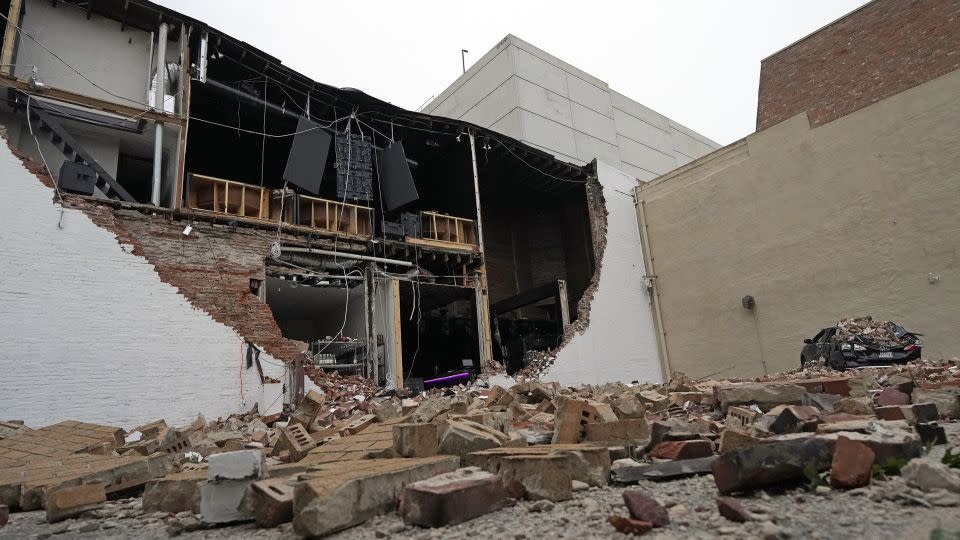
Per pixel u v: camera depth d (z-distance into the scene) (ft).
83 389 32.27
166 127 42.96
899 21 56.59
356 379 44.98
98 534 13.26
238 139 57.93
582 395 36.55
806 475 11.19
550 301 81.46
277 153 61.16
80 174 36.52
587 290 65.41
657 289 70.13
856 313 51.98
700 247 66.08
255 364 38.04
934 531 7.88
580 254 79.61
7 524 14.87
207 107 51.34
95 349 33.09
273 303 58.39
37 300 32.09
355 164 53.16
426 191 74.08
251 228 45.27
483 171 72.49
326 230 48.85
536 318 81.15
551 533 9.86
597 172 70.85
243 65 47.11
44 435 26.05
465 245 58.80
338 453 18.43
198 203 44.73
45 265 32.76
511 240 82.33
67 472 18.53
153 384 34.30
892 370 34.99
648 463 15.34
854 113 54.34
